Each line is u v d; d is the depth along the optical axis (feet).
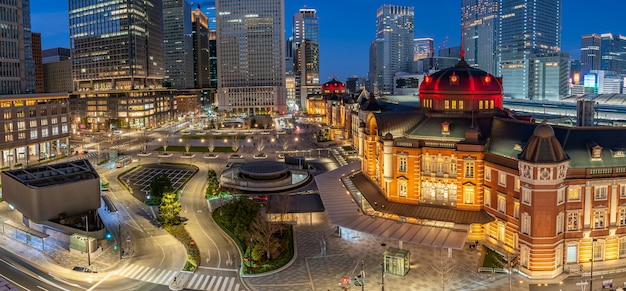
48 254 300.61
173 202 352.69
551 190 245.24
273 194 426.92
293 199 372.17
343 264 276.21
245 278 261.44
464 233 274.98
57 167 396.98
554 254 249.75
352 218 306.96
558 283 245.65
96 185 353.51
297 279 258.57
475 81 336.49
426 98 356.38
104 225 332.80
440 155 307.37
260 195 428.56
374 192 347.56
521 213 256.11
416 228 285.64
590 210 255.09
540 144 246.68
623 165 255.70
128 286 254.47
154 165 593.42
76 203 344.90
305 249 299.58
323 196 356.79
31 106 621.31
